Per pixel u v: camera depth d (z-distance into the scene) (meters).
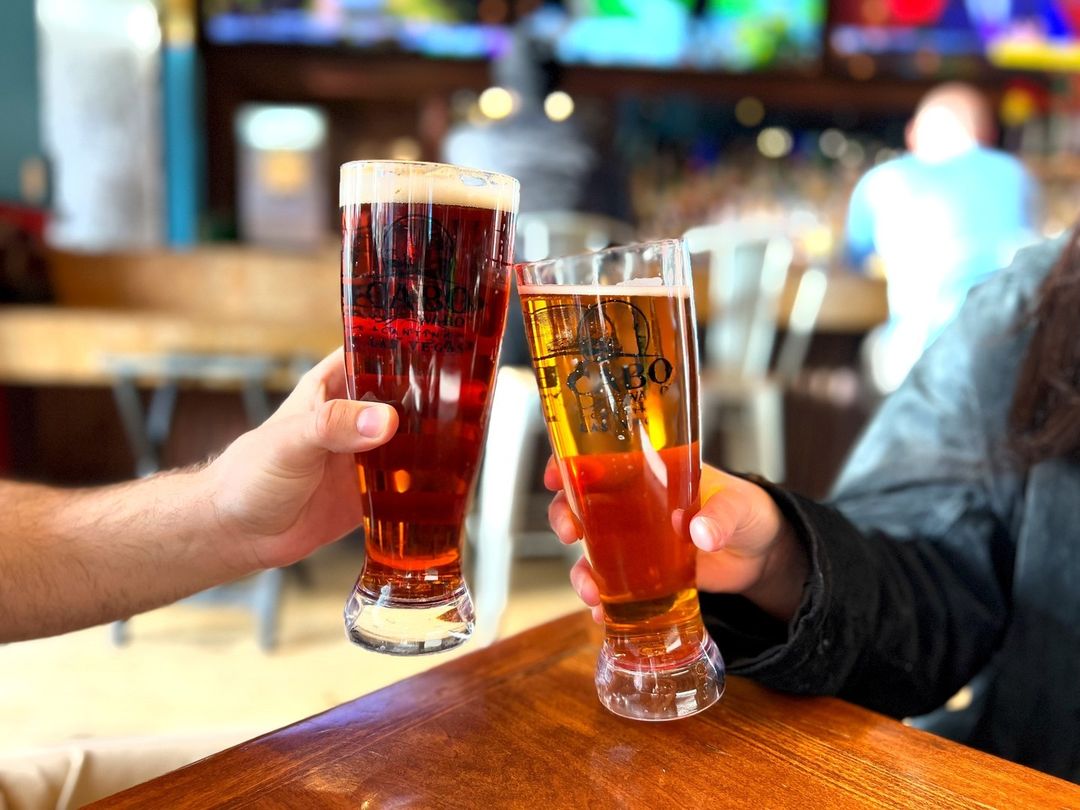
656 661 0.56
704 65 4.90
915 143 3.39
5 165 4.17
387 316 0.55
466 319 0.56
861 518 0.81
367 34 4.70
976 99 3.26
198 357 2.49
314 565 3.01
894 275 3.21
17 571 0.65
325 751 0.54
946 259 3.11
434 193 0.54
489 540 2.29
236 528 0.66
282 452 0.60
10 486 0.74
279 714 1.91
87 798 0.73
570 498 0.57
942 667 0.71
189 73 4.71
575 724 0.57
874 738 0.55
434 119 4.96
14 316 2.59
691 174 5.13
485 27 4.77
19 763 0.75
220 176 4.90
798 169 5.25
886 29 4.95
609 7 4.80
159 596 0.69
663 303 0.53
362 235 0.55
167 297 3.04
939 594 0.73
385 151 5.10
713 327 2.95
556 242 2.59
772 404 2.84
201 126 4.81
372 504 0.58
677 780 0.50
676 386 0.54
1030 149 5.34
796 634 0.59
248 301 3.05
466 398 0.57
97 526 0.67
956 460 0.81
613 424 0.54
